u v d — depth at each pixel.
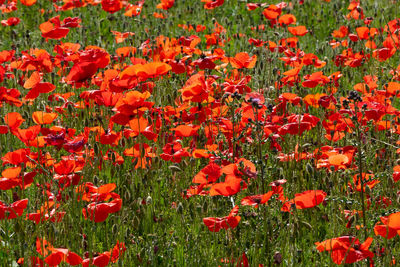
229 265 4.00
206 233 4.43
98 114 6.12
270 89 6.95
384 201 4.80
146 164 5.21
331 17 12.52
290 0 13.70
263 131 5.18
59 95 6.76
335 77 6.57
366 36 8.12
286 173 5.39
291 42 8.70
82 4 11.21
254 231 4.59
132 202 4.61
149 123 5.58
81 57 5.32
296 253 4.02
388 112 5.40
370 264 3.93
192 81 5.27
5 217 4.05
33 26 12.61
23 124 6.61
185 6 13.23
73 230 4.36
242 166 4.12
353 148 5.15
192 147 5.64
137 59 6.34
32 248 4.07
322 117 5.81
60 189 4.43
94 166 5.07
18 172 4.23
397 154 5.68
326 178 4.91
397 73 7.12
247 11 13.14
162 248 4.62
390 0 12.05
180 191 5.10
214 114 5.71
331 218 4.59
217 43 8.95
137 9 9.74
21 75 7.71
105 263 3.65
